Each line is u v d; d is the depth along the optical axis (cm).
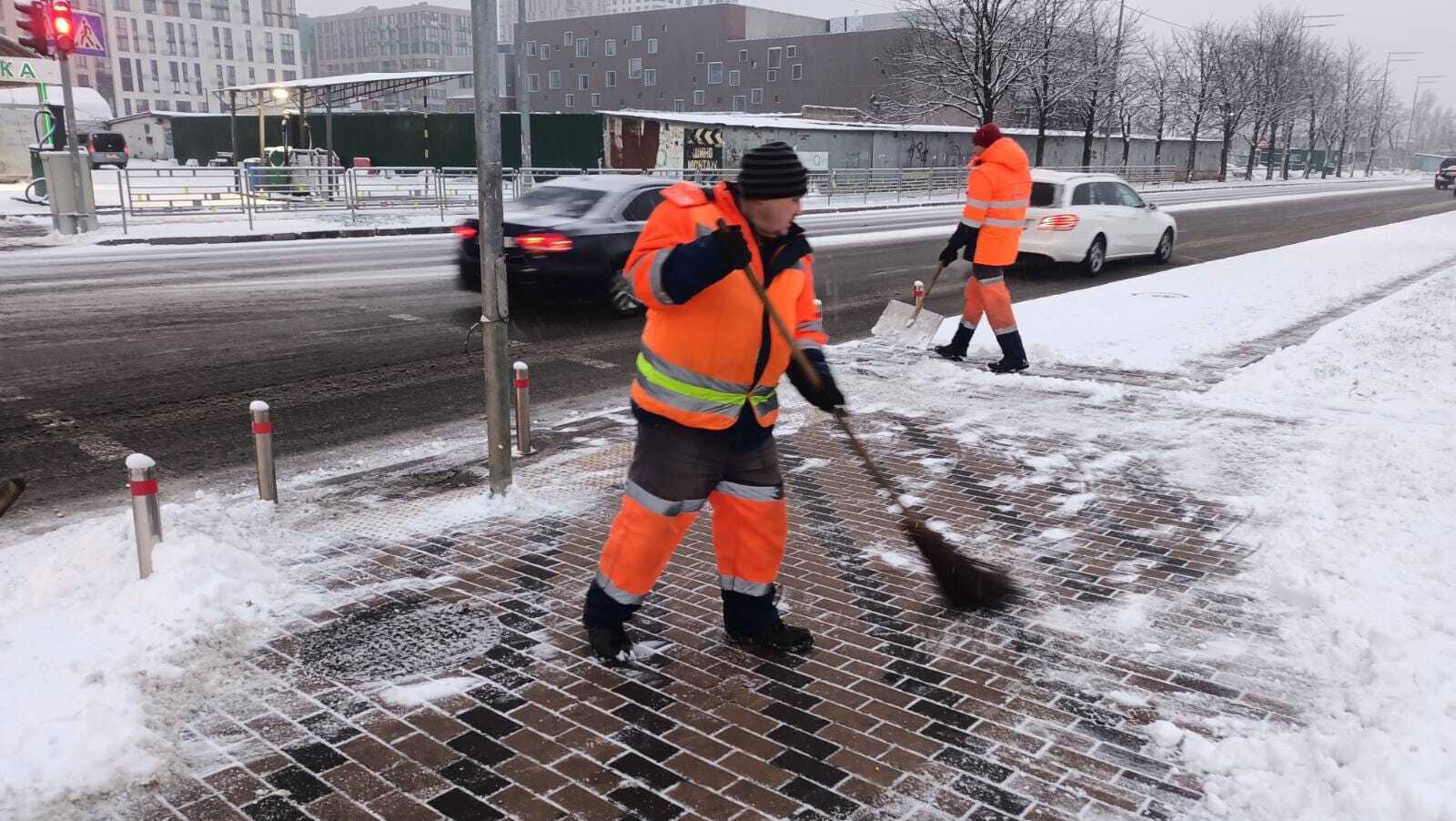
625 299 1202
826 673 374
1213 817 290
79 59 11631
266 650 385
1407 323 1080
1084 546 496
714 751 323
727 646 394
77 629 392
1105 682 368
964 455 647
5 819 284
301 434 714
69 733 321
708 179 3494
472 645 392
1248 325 1121
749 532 374
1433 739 312
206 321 1118
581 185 1248
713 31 7712
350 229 2308
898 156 4478
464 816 289
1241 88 6394
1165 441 676
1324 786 297
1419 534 490
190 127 5803
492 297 534
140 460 422
